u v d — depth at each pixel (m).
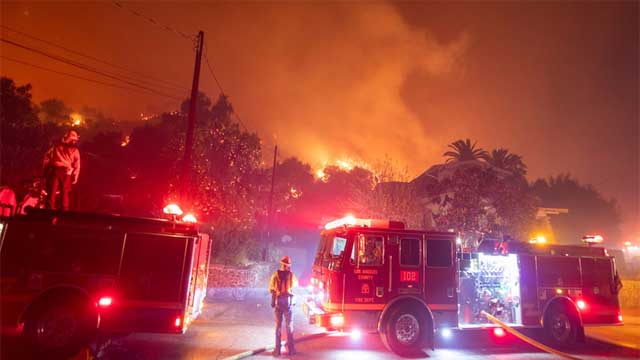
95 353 6.76
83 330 6.55
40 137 21.86
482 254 9.19
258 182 22.12
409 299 8.06
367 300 7.85
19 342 6.79
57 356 6.38
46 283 6.52
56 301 6.50
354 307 7.78
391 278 8.02
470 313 8.85
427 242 8.38
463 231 16.89
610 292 9.59
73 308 6.54
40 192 8.96
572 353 8.63
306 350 7.98
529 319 8.95
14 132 21.14
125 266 6.89
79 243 6.79
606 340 10.14
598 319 9.37
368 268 7.96
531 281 9.12
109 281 6.77
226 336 8.77
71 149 9.27
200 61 13.41
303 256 30.06
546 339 9.53
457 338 9.55
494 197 17.56
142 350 7.26
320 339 9.08
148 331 6.79
